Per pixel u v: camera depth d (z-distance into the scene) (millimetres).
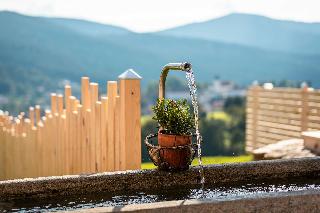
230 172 3809
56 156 5621
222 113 30375
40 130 5949
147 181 3594
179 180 3660
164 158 3645
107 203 3213
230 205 2857
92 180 3449
